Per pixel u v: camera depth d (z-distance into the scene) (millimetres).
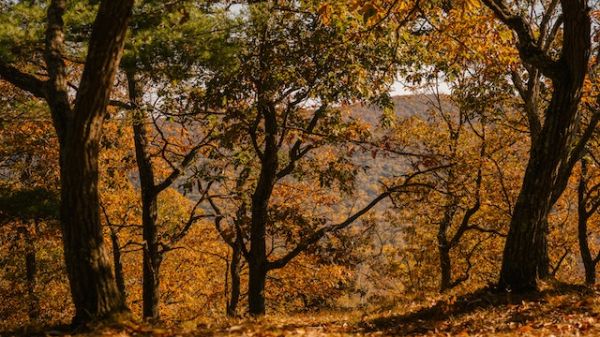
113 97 19391
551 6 13258
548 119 10086
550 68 9750
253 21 12438
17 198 14875
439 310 9781
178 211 24672
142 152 17078
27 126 19219
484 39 12805
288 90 15250
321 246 18750
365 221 26281
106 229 23547
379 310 12109
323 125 16688
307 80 14641
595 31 14688
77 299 7508
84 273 7426
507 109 19156
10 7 10852
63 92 8219
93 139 7340
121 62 10766
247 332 7551
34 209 14547
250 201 18484
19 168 21344
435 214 25359
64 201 7410
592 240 31234
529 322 7973
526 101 13789
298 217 18844
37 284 24297
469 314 9281
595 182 25156
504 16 10055
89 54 7086
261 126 17750
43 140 20281
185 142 20234
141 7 10992
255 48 13969
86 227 7426
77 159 7301
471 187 21406
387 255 29578
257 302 16812
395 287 31906
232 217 17203
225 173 18000
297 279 26938
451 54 14094
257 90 14586
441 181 20109
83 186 7355
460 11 12070
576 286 10805
